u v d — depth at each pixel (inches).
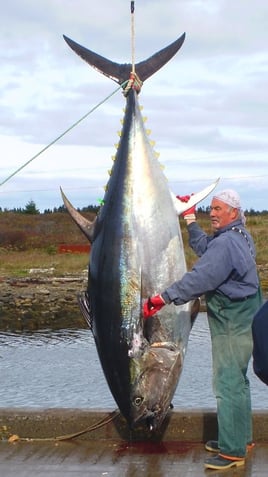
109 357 209.5
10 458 214.1
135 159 217.8
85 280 1122.7
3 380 455.8
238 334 208.5
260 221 1908.2
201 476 196.1
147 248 209.9
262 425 228.8
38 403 392.5
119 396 210.1
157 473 198.7
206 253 204.7
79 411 238.5
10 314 820.0
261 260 1222.9
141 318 205.8
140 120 224.2
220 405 205.6
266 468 202.1
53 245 1772.9
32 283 1106.7
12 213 2311.8
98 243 214.7
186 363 496.7
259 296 212.4
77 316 797.2
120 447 225.6
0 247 1811.0
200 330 641.6
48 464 207.8
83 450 222.2
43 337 645.9
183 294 201.6
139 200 213.0
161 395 208.4
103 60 237.5
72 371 483.2
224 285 206.8
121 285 206.8
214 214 211.8
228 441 202.5
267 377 160.6
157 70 235.1
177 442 231.0
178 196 223.9
